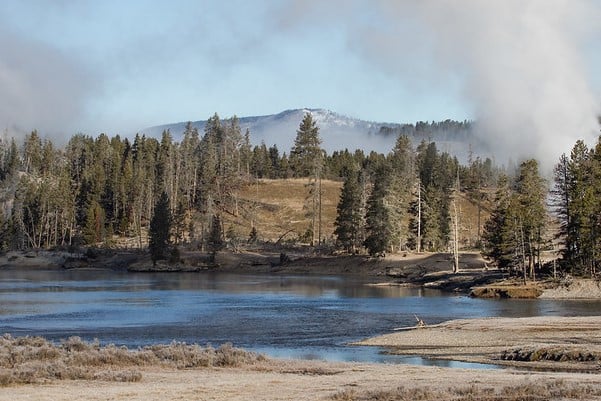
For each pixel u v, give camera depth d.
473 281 92.38
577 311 63.03
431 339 44.03
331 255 142.75
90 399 21.88
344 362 34.41
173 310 64.75
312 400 21.98
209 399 22.16
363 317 58.62
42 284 102.75
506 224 91.88
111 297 79.75
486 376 28.48
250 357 33.94
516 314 60.56
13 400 21.41
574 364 34.09
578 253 88.25
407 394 22.62
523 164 93.25
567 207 91.62
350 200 141.25
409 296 82.06
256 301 75.06
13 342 37.00
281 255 143.12
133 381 27.27
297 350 40.94
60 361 30.23
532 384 24.03
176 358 33.41
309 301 74.88
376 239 129.12
